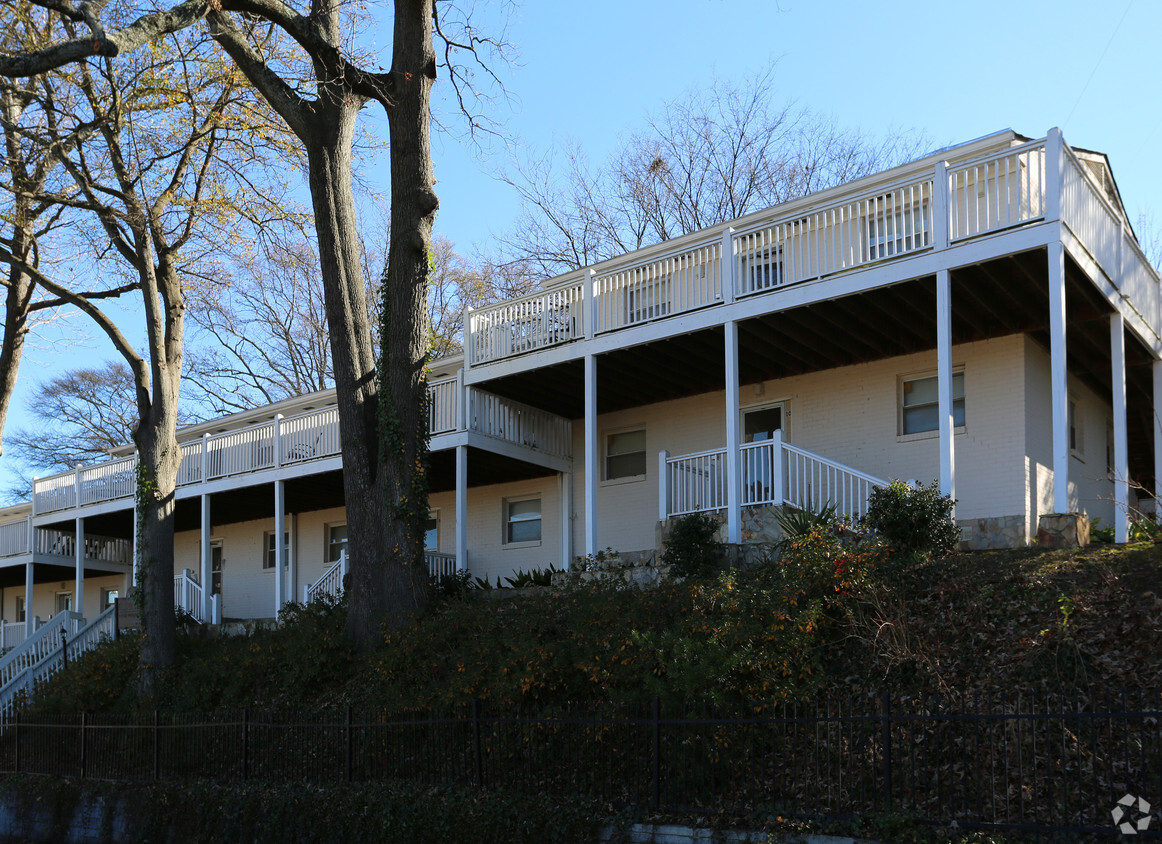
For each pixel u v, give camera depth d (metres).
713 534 14.25
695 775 8.80
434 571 20.02
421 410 15.80
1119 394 13.74
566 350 16.75
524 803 9.24
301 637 15.27
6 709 20.20
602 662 10.49
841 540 11.95
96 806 13.32
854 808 7.76
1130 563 10.02
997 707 8.46
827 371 17.30
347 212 15.92
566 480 20.75
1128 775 6.65
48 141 16.08
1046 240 11.98
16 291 19.45
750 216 18.08
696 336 15.64
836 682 9.66
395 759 11.12
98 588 32.88
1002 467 15.06
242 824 11.30
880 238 16.22
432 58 15.71
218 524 29.34
